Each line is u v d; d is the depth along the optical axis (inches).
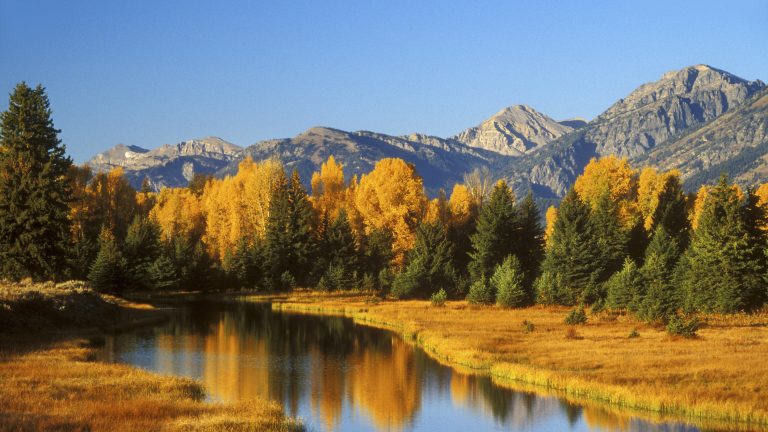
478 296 3184.1
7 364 1561.3
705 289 2758.4
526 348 1980.8
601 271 3444.9
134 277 3863.2
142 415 1157.7
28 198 2849.4
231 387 1620.3
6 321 2095.2
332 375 1806.1
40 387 1330.0
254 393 1565.0
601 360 1736.0
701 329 2341.3
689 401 1355.8
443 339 2201.0
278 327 2746.1
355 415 1419.8
